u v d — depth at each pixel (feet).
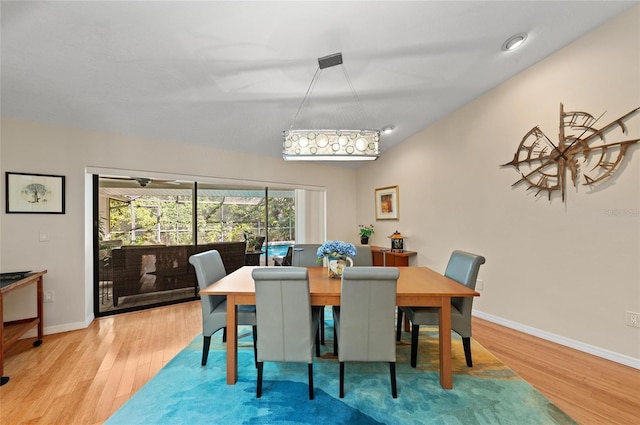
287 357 6.15
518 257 9.75
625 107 7.26
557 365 7.35
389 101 11.00
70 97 8.46
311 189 16.92
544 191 9.03
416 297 6.46
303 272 5.88
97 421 5.35
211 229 14.14
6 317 8.66
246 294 6.52
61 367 7.30
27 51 6.63
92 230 10.93
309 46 7.41
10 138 8.79
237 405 5.85
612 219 7.54
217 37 6.76
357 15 6.52
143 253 12.21
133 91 8.60
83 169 9.94
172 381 6.70
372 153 7.66
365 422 5.35
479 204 11.12
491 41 7.95
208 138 12.25
